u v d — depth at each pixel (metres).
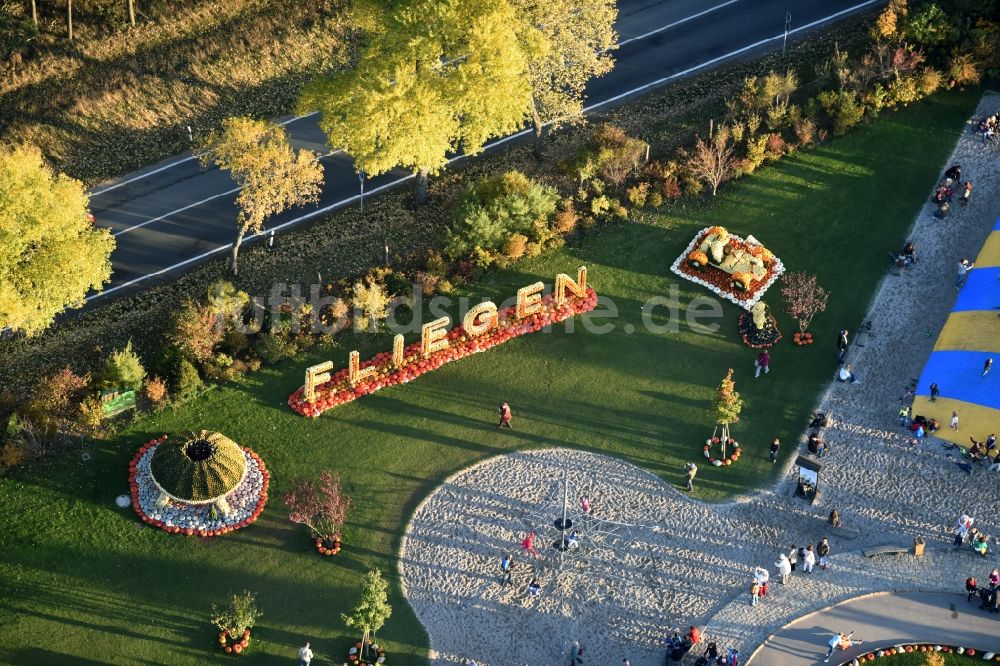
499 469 81.56
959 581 76.38
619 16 110.62
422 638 74.06
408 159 87.12
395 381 85.38
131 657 73.06
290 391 85.25
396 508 79.56
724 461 81.75
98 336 88.56
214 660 73.00
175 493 76.50
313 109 89.50
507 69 85.81
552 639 74.06
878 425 83.50
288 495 77.56
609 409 84.69
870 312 89.38
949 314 87.88
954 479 80.69
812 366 86.69
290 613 74.94
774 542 78.19
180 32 107.56
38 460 81.38
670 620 74.75
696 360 87.12
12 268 80.31
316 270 91.88
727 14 110.31
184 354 85.00
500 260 91.31
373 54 87.00
